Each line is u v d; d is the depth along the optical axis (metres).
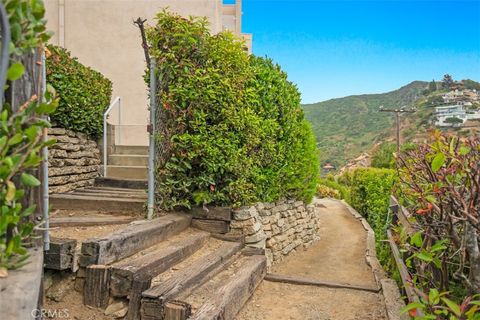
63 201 5.13
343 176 20.28
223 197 4.98
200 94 4.73
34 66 2.07
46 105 1.74
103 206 5.07
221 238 4.94
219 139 4.80
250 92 5.30
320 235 8.78
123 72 9.38
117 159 7.08
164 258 3.60
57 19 9.39
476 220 2.34
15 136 1.60
